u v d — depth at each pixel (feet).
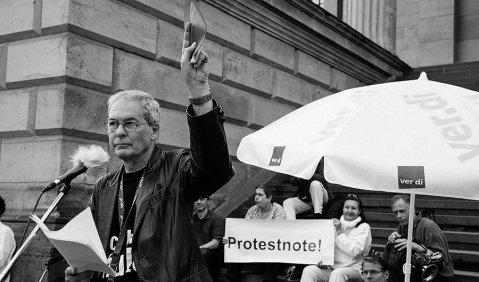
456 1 65.16
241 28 32.04
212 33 29.66
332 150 9.43
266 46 34.14
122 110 8.04
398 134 9.43
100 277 8.32
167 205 7.94
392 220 26.73
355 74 45.09
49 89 22.21
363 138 9.50
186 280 7.67
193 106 7.44
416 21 64.54
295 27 36.14
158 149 8.45
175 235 7.79
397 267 18.02
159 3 26.18
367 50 45.19
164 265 7.66
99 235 8.32
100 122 23.15
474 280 21.06
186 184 8.02
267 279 22.41
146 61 25.70
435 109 9.86
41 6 22.70
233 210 28.78
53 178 21.66
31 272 20.36
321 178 24.32
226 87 31.22
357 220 20.57
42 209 21.45
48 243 20.29
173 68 27.35
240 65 32.14
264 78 34.30
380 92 10.62
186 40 7.35
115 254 7.89
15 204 22.27
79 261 7.76
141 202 7.98
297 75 37.65
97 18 23.02
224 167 7.66
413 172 8.81
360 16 51.29
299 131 10.61
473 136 9.15
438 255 17.81
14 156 23.02
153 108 8.27
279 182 33.06
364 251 20.16
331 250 20.22
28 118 22.62
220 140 7.49
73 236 7.56
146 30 25.55
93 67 22.88
